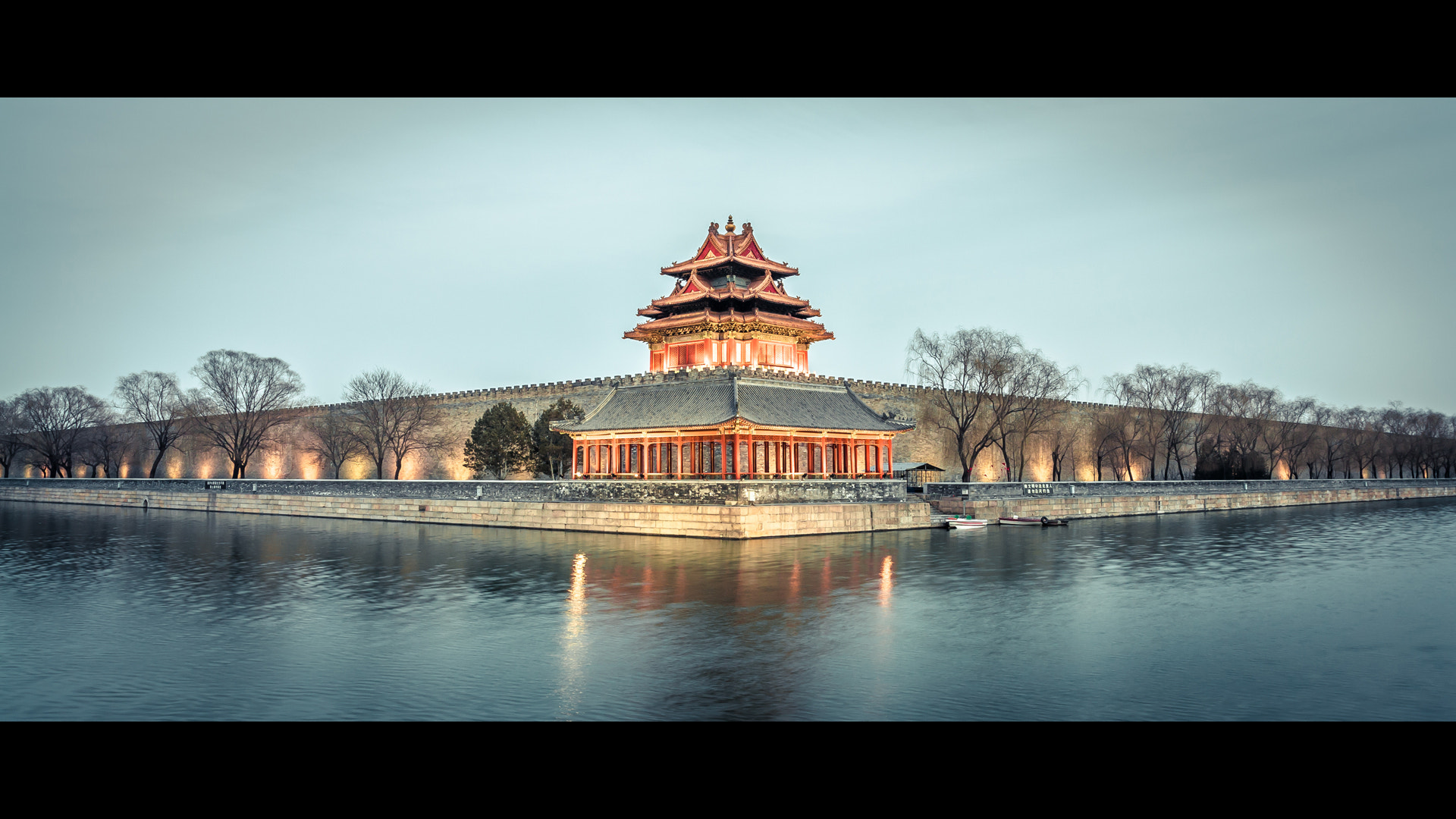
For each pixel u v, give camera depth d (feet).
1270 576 164.35
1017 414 355.77
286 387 388.98
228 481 343.87
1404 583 155.63
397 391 394.93
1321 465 476.13
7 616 125.08
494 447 331.98
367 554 193.36
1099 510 312.09
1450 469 538.88
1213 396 408.46
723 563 176.14
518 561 178.70
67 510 353.31
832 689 88.99
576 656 101.30
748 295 297.94
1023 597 139.13
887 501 252.62
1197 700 86.53
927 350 330.54
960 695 87.20
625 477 257.55
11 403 457.68
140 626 118.21
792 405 256.52
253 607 130.41
